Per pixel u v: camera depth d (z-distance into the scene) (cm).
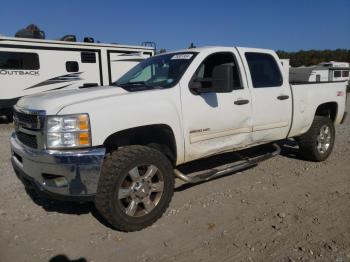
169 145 420
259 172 568
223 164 606
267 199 455
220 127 456
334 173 561
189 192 482
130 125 370
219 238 358
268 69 532
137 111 376
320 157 617
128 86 430
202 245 345
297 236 358
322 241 347
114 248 344
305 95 574
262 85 514
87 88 441
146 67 495
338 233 362
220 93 455
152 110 387
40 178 358
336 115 657
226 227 380
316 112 651
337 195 465
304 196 464
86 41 1353
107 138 368
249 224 386
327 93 621
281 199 455
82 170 341
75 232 376
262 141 525
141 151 373
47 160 343
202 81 429
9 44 1168
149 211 381
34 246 349
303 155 625
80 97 374
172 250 338
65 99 365
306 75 2091
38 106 363
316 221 390
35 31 1272
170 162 403
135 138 405
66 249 343
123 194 364
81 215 416
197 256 327
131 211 370
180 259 323
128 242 355
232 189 492
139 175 374
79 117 343
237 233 367
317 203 440
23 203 451
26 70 1212
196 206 436
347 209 420
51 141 344
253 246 341
